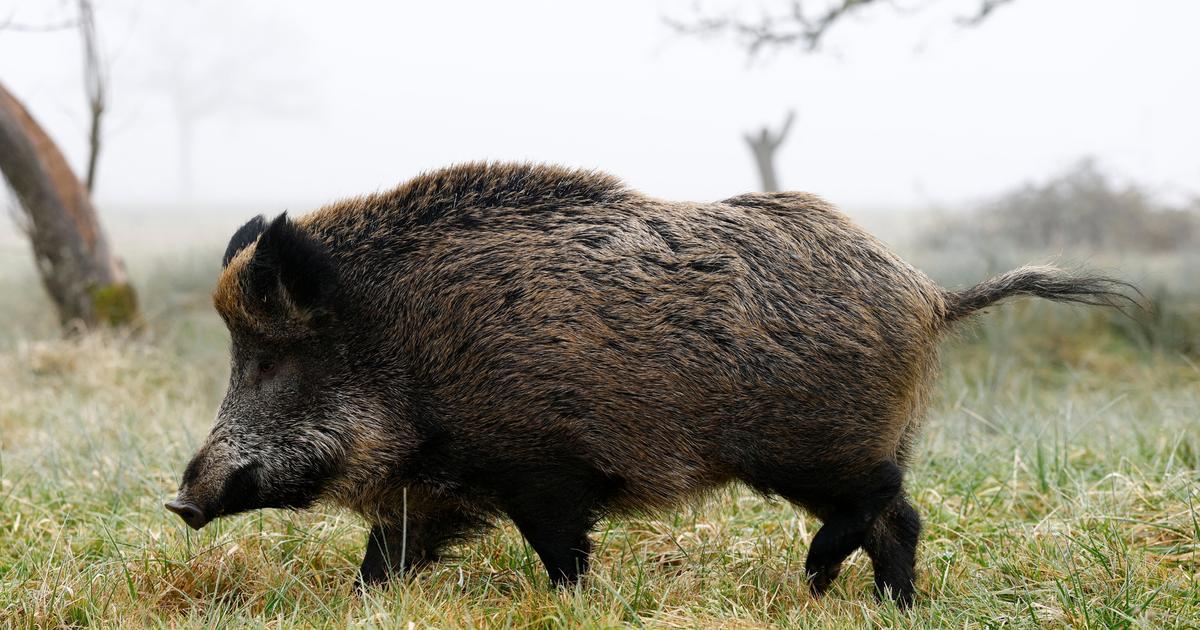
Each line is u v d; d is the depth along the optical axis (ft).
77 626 37.68
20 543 45.98
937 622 36.45
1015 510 49.19
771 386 37.47
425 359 38.01
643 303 37.55
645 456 37.76
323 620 37.55
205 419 71.20
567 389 37.09
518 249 38.22
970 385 79.20
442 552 42.98
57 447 59.31
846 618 36.68
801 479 38.32
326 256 37.63
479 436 37.76
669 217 39.19
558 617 36.32
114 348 86.63
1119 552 40.86
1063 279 41.63
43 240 91.97
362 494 39.65
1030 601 36.70
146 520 48.98
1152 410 70.49
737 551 45.19
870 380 37.99
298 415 39.01
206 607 39.34
